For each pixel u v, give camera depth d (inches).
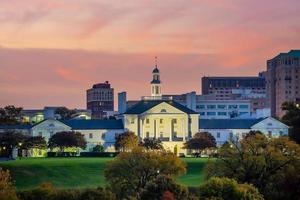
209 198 7086.6
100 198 7647.6
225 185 7244.1
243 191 7224.4
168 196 7406.5
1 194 6870.1
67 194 7623.0
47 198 7549.2
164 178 7751.0
